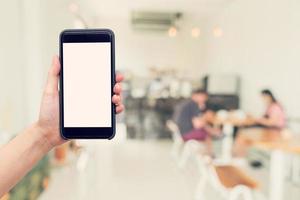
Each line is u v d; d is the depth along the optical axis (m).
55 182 4.15
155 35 9.70
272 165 3.16
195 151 4.56
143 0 7.64
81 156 4.35
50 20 4.99
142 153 6.09
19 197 2.77
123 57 9.76
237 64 7.41
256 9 6.35
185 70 9.70
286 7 5.20
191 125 5.12
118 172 4.76
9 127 3.43
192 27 9.58
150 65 9.73
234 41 7.55
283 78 5.34
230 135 5.16
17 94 3.82
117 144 6.94
